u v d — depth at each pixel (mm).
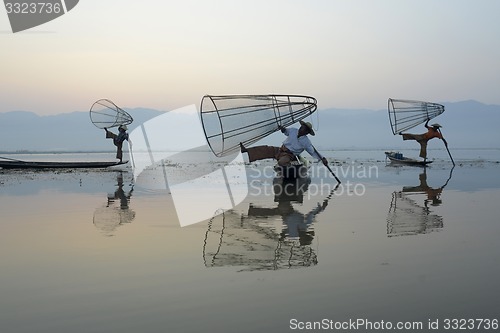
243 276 4086
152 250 5121
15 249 5191
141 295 3584
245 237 5852
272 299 3473
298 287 3762
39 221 7117
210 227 6605
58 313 3219
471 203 9227
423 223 6871
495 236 5852
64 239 5746
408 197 10250
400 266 4406
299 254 4914
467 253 4926
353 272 4199
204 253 4973
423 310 3236
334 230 6320
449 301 3410
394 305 3334
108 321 3074
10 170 19859
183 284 3859
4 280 4004
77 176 16656
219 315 3162
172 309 3279
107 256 4848
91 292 3666
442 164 24859
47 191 11648
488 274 4117
